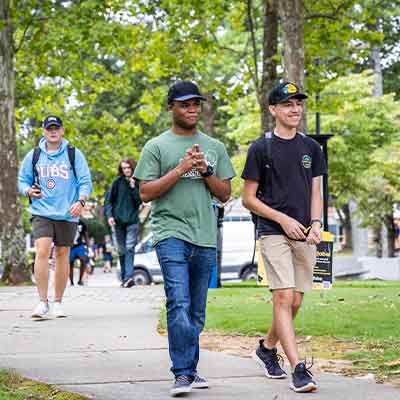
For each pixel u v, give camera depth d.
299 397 7.29
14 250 22.09
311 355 9.20
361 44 29.45
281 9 22.47
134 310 13.52
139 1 26.94
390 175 40.88
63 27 25.83
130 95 54.03
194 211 7.66
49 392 7.50
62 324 11.81
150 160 7.67
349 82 39.69
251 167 7.86
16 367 8.63
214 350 9.77
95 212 60.94
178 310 7.46
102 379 8.07
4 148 22.58
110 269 51.50
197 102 7.72
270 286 7.80
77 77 31.55
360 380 7.98
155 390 7.60
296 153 7.84
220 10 26.00
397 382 7.87
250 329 10.97
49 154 12.27
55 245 12.49
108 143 37.44
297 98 7.82
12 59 23.19
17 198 22.44
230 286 19.12
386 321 11.34
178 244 7.61
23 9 25.52
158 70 30.03
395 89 57.00
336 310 12.34
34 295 16.34
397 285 18.44
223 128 57.47
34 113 34.38
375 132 42.81
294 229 7.68
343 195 43.50
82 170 12.38
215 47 30.36
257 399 7.23
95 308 13.83
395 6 46.09
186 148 7.72
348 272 34.91
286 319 7.71
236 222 31.97
